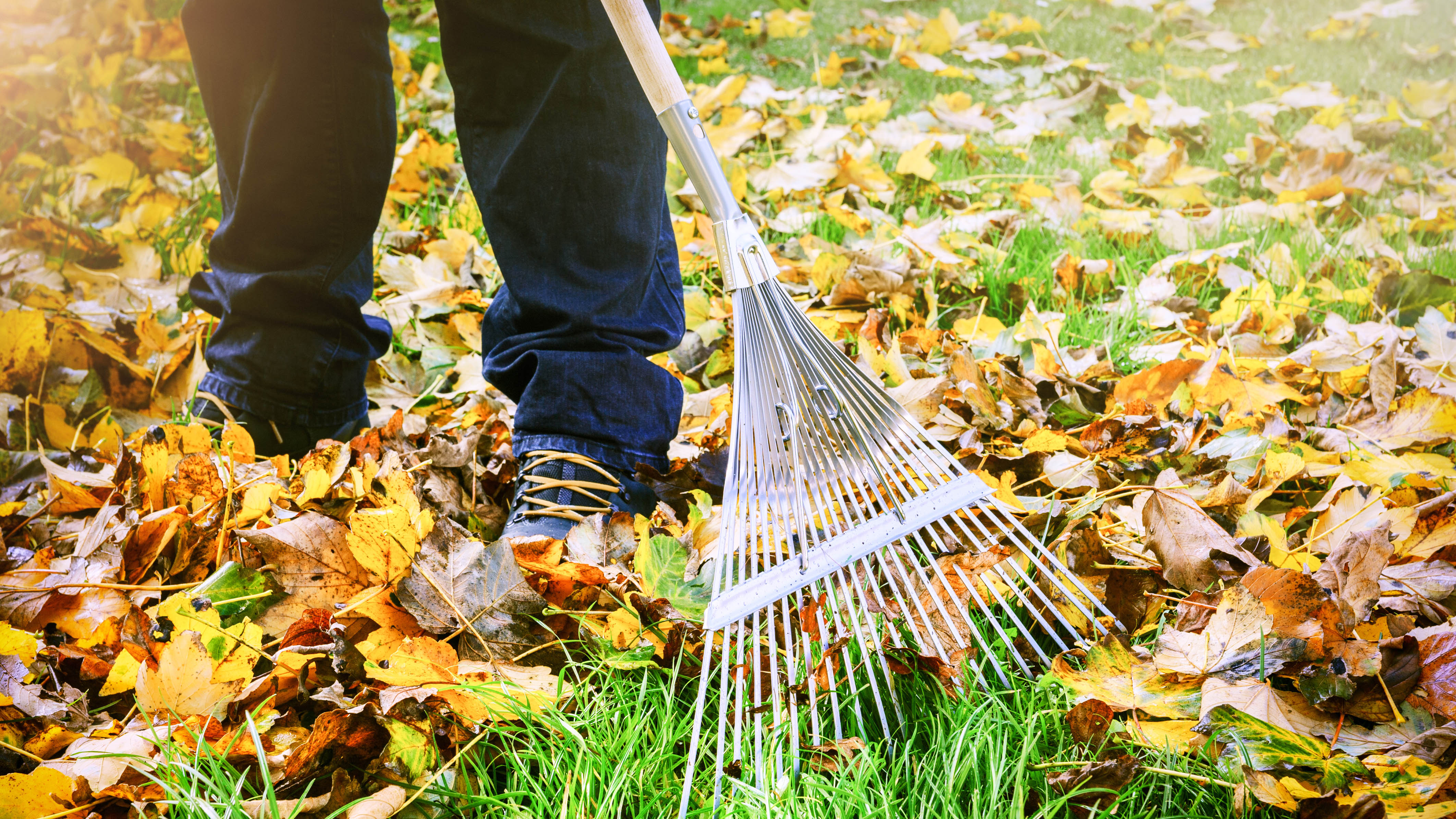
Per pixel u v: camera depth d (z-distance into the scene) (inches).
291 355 57.9
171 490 49.7
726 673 37.1
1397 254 92.7
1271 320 74.5
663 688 39.6
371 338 63.0
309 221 56.5
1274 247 84.3
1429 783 32.8
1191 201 101.3
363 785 35.5
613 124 50.5
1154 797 36.1
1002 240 91.8
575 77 49.6
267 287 56.9
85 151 109.0
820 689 39.1
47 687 39.8
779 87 142.6
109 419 59.6
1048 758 37.4
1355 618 39.6
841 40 163.2
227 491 49.0
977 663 41.6
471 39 50.2
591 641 42.0
